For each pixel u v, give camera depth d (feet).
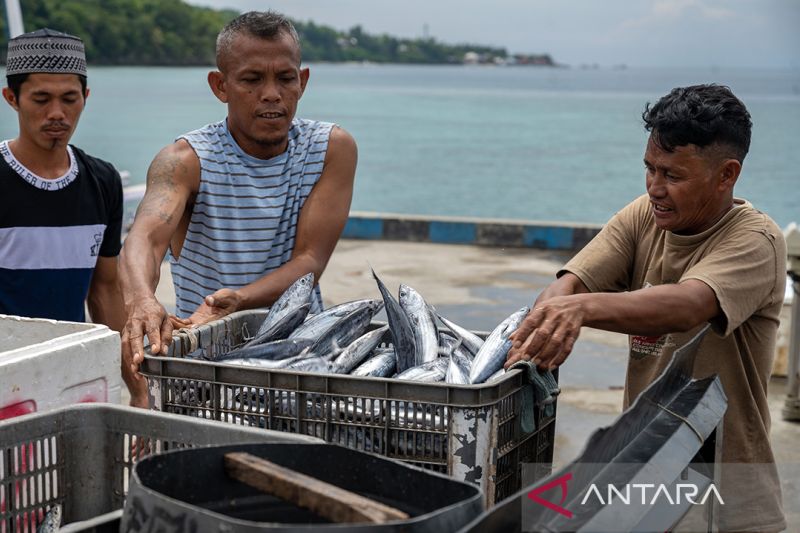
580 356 23.68
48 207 11.23
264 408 7.09
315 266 10.74
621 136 156.46
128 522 4.72
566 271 8.93
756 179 95.96
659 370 8.49
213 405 7.20
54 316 11.49
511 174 102.27
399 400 6.74
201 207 10.64
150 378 7.38
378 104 261.03
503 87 542.98
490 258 35.78
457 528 4.62
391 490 5.16
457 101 298.15
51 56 10.65
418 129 168.45
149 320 8.28
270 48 9.99
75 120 11.10
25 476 6.28
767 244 7.97
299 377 6.92
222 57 10.21
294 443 5.32
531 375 7.05
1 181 10.99
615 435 5.56
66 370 7.74
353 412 6.87
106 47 402.31
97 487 6.56
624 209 9.14
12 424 6.17
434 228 38.42
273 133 10.26
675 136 7.71
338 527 4.26
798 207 79.51
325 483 4.93
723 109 7.66
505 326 7.92
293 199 10.87
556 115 222.69
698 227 8.19
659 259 8.62
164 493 4.98
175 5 418.31
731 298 7.67
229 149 10.60
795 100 393.50
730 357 8.13
